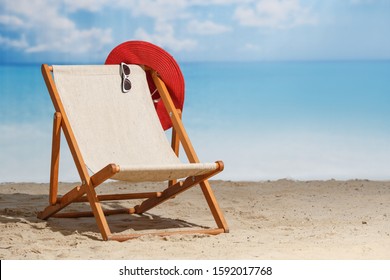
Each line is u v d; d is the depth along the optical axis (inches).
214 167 231.6
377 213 267.4
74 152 232.1
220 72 759.1
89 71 253.1
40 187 326.3
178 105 266.8
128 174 218.8
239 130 543.5
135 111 255.8
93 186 228.1
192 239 223.8
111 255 202.7
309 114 597.9
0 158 454.3
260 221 258.1
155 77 263.7
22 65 765.3
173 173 225.5
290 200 295.7
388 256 199.9
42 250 208.1
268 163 454.3
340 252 203.0
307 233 231.8
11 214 260.4
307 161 463.5
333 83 708.0
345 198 299.7
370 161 462.9
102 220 223.0
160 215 268.2
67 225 245.9
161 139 255.1
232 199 297.6
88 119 246.1
